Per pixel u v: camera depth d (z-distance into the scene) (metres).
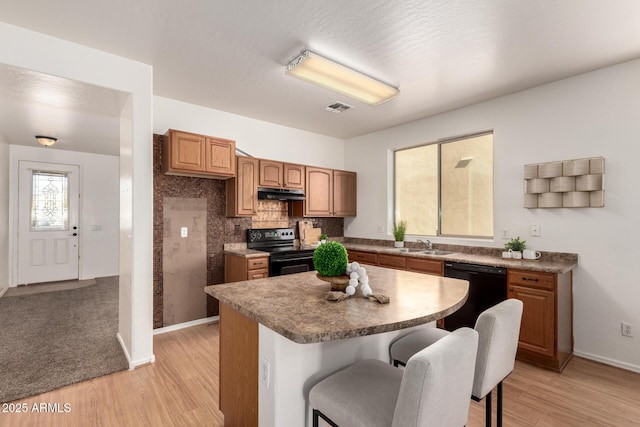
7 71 2.19
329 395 1.26
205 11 2.02
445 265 3.35
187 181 3.58
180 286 3.51
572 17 2.04
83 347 2.92
